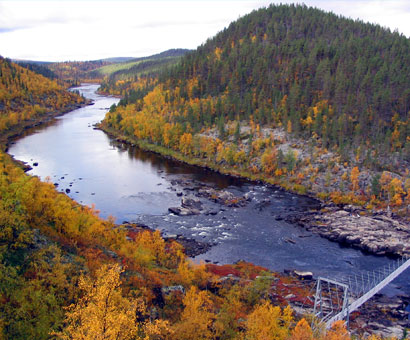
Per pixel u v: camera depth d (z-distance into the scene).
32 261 37.09
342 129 140.50
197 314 38.31
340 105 154.50
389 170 122.69
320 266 72.50
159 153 174.62
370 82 156.88
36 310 31.09
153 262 60.31
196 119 183.75
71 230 50.41
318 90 172.25
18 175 66.75
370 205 106.50
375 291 59.81
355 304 55.00
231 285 56.38
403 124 136.38
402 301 60.44
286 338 37.00
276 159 137.50
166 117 198.38
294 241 83.62
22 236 39.28
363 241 82.19
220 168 147.12
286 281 64.50
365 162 125.44
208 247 79.00
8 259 36.28
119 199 107.75
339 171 126.06
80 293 35.62
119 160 157.25
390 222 95.44
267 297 55.03
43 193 52.56
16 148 168.00
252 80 198.25
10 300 31.34
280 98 173.00
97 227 57.84
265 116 167.88
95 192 113.38
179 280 52.09
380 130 138.62
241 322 42.09
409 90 143.88
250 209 104.81
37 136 199.88
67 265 39.19
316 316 49.38
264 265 72.00
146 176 134.50
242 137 161.25
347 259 76.19
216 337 37.78
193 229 88.69
